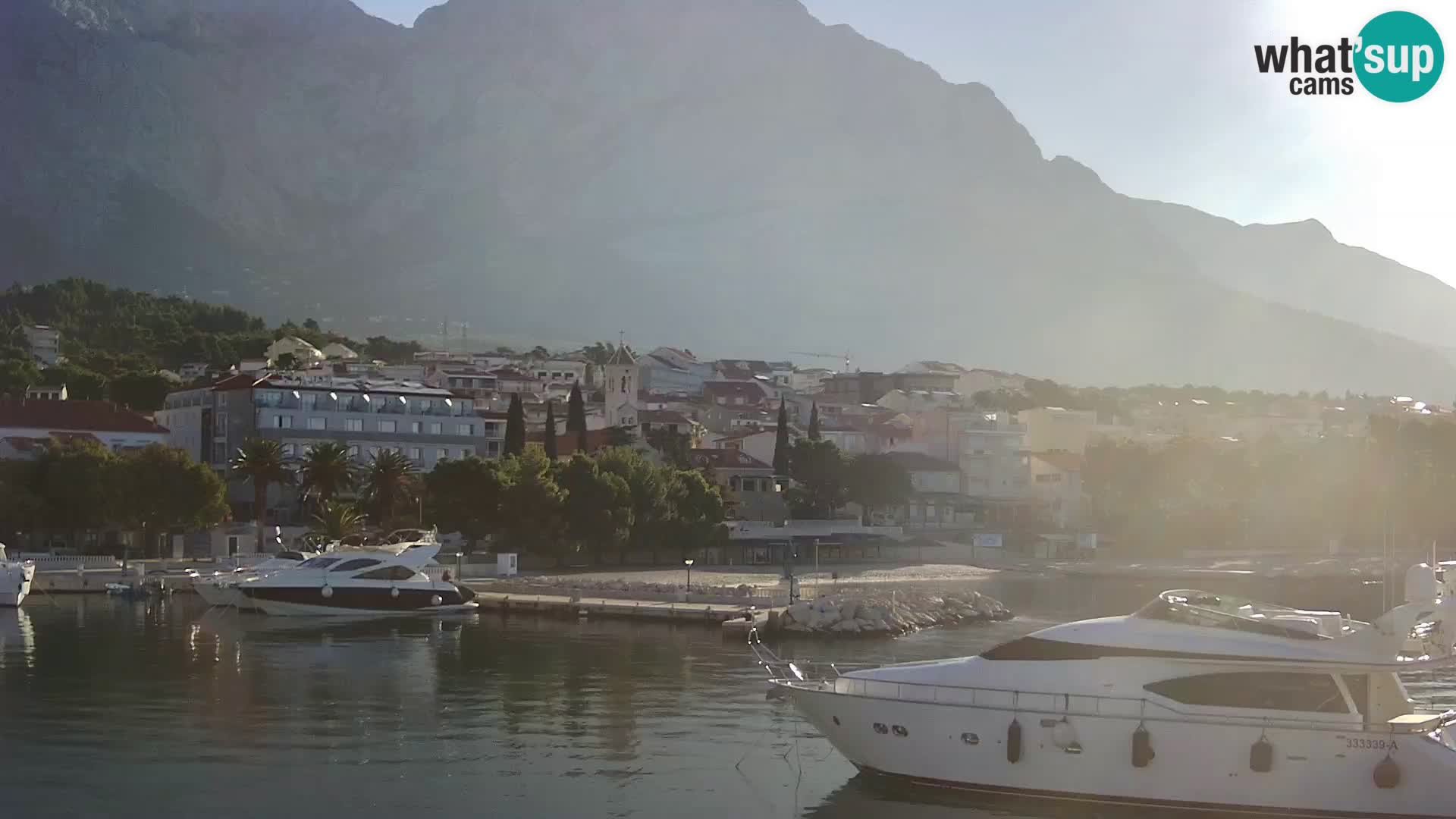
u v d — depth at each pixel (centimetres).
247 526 15100
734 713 6662
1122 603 13662
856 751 5031
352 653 8806
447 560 14400
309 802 4988
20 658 8300
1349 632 4644
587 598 12381
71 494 13412
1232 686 4616
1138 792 4609
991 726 4762
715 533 16575
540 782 5288
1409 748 4425
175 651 8719
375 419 18338
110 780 5241
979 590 15238
